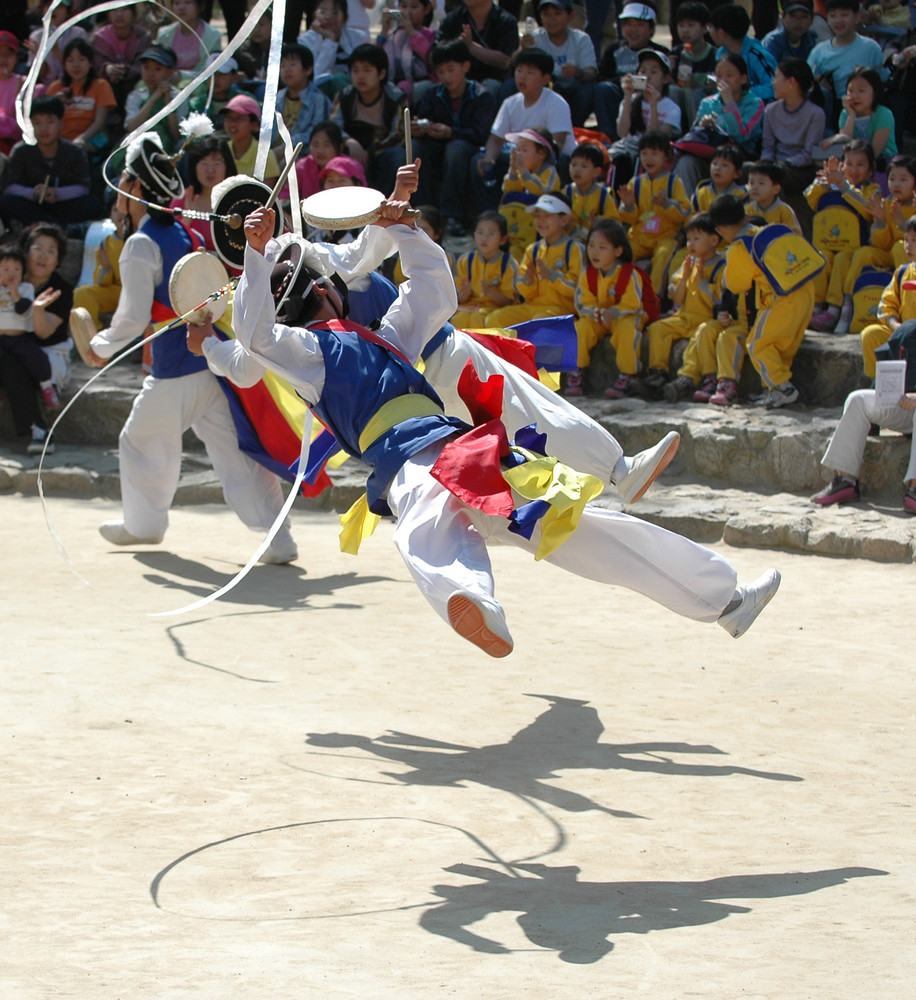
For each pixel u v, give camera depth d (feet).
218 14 138.10
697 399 70.49
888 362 59.06
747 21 83.41
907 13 89.92
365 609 50.08
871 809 30.94
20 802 30.78
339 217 35.06
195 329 46.47
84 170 90.74
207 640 45.65
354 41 96.48
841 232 73.61
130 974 22.04
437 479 30.19
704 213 71.51
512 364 42.80
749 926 24.30
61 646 44.50
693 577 33.94
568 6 90.99
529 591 53.36
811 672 42.50
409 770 33.50
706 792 32.07
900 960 22.59
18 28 107.24
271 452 55.26
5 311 75.77
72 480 71.67
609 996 21.07
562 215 74.64
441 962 22.59
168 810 30.50
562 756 34.71
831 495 61.57
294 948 23.29
